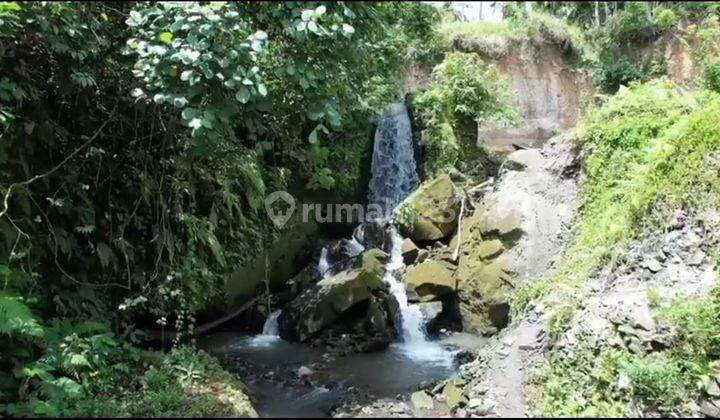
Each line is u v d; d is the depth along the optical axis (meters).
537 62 10.33
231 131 4.70
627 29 10.07
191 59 3.85
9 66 4.43
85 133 5.10
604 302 4.34
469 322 6.21
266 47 4.22
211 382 4.38
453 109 8.73
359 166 8.20
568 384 4.02
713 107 5.02
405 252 7.03
